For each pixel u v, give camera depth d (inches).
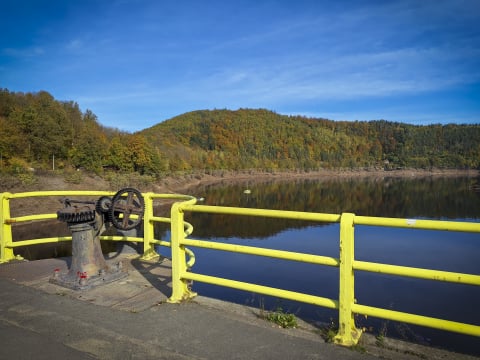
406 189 2486.5
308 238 697.6
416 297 366.3
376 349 105.7
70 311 131.6
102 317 126.3
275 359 99.5
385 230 762.2
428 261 538.6
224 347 106.0
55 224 764.0
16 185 1075.9
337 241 673.0
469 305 344.2
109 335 113.3
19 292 151.7
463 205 1520.7
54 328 118.3
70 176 1362.0
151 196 201.9
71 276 162.4
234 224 847.1
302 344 107.6
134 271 181.5
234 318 125.8
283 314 126.3
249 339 110.6
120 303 140.3
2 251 203.2
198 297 146.0
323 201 1742.1
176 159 3016.7
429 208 1450.5
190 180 2711.6
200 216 983.6
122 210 170.4
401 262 536.7
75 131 1977.1
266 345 107.0
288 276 420.5
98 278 159.9
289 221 896.9
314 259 111.0
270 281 404.5
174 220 138.5
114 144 2011.6
